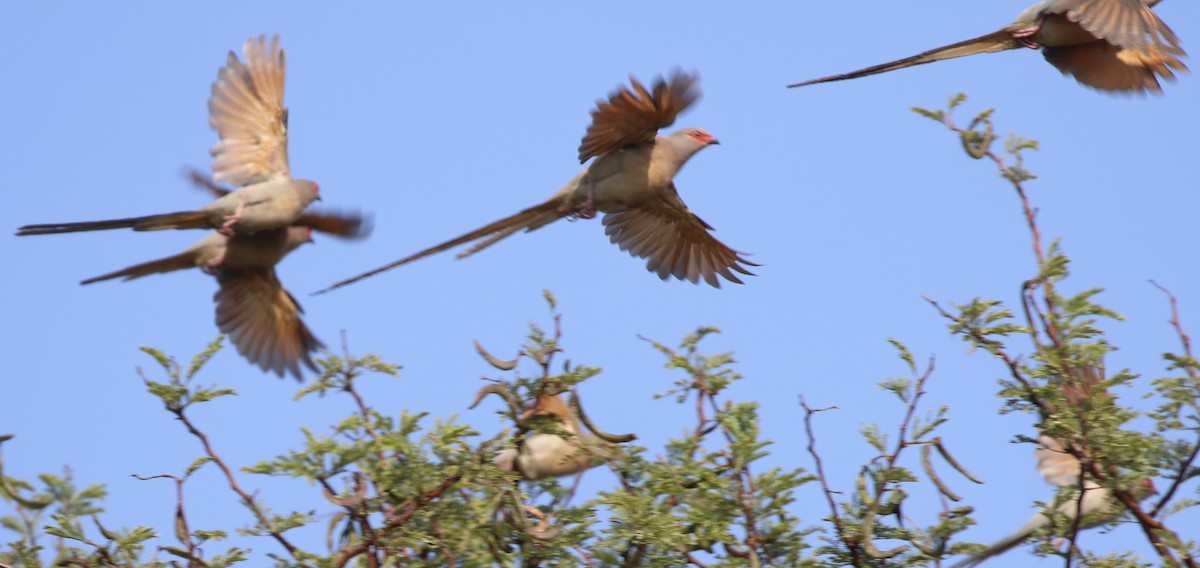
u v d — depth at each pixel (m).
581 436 13.98
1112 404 13.09
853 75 12.59
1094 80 13.25
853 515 13.20
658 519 12.57
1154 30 11.88
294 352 16.92
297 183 15.45
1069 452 13.06
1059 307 13.96
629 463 13.60
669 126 13.60
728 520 12.83
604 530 13.12
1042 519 13.73
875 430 13.16
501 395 13.34
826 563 13.23
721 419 13.15
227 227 15.03
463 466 12.66
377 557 12.79
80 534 12.46
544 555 13.02
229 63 16.16
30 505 12.46
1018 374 13.74
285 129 16.20
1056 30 12.95
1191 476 13.13
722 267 16.67
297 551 12.38
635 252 16.66
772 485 12.65
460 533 12.64
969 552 13.17
